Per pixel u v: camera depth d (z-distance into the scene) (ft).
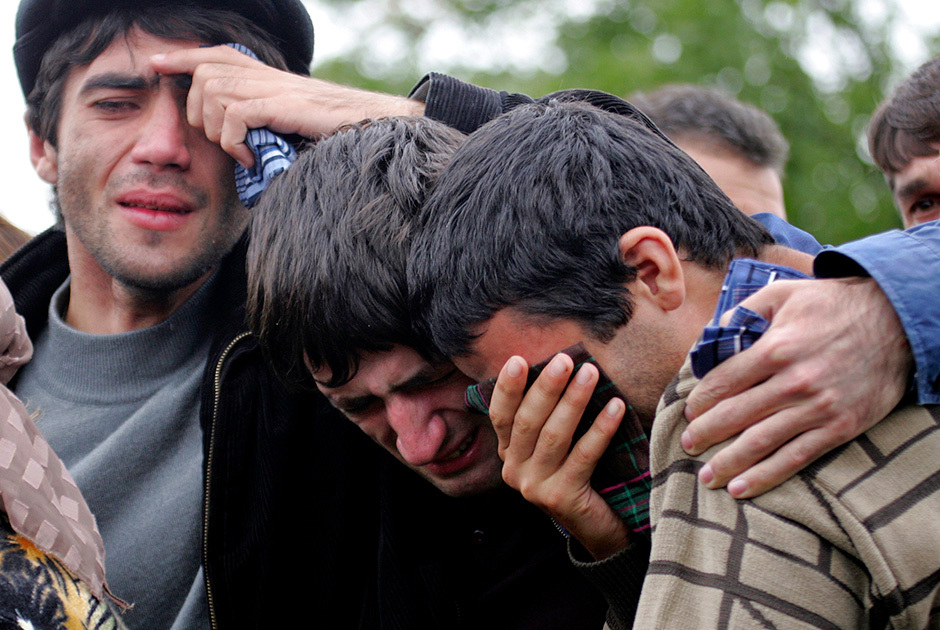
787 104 18.74
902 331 3.01
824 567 2.76
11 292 6.14
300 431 5.18
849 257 3.10
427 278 3.54
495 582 4.63
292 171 4.18
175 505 5.41
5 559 3.09
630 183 3.46
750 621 2.71
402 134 4.12
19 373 6.11
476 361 3.54
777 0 19.95
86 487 5.45
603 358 3.36
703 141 7.80
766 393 2.93
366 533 5.12
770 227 5.16
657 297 3.34
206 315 5.90
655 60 18.88
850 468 2.88
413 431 3.87
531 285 3.32
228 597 5.06
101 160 5.45
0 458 3.25
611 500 3.62
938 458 2.88
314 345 3.84
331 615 5.11
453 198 3.57
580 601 4.41
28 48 5.76
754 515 2.87
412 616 4.60
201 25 5.47
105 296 5.98
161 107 5.43
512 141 3.58
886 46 20.53
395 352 3.77
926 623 2.75
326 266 3.75
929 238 3.17
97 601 3.30
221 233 5.69
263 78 5.19
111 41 5.42
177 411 5.65
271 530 5.07
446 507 4.73
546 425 3.43
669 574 2.93
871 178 18.94
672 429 3.18
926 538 2.73
